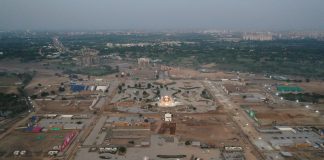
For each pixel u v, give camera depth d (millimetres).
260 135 166250
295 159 136875
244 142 156500
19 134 167000
